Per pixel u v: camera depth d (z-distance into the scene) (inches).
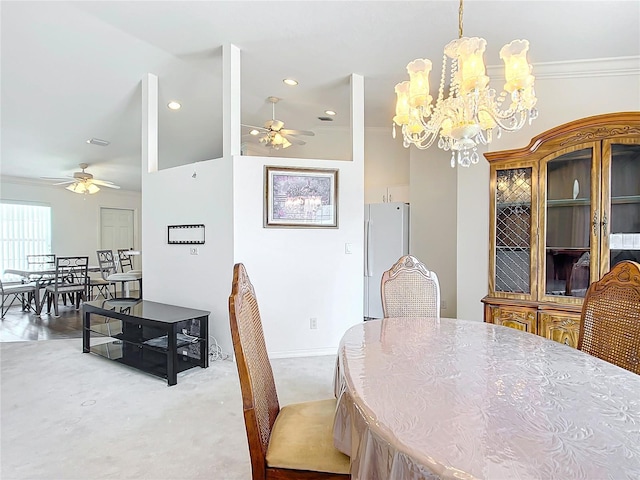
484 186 134.0
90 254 312.8
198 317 127.8
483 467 29.9
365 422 39.1
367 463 38.5
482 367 53.4
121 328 158.2
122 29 123.3
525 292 118.4
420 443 33.5
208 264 146.4
